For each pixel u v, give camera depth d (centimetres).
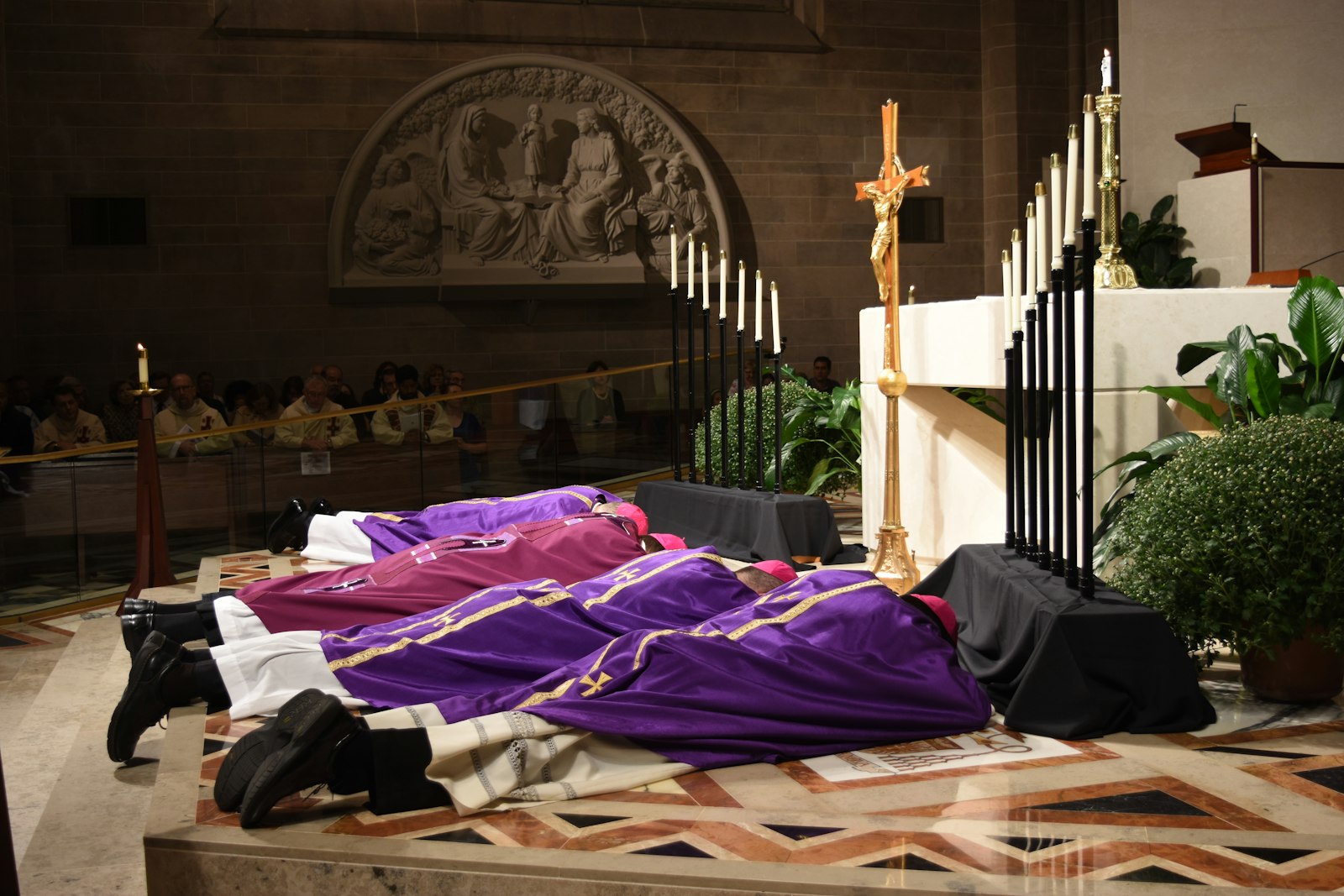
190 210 1293
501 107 1342
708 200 1404
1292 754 306
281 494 796
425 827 265
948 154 1490
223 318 1305
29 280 1262
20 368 1263
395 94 1334
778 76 1445
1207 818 264
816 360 1272
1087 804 274
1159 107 1025
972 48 1489
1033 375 401
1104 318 451
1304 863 239
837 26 1454
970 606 415
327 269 1321
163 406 1090
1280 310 457
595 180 1359
